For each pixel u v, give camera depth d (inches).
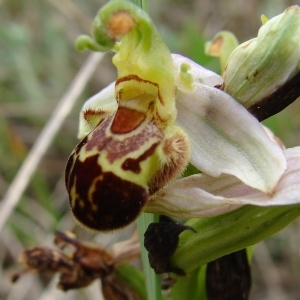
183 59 1.8
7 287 3.6
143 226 2.0
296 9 1.8
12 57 4.1
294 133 3.9
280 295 3.6
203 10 5.0
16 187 3.1
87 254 2.4
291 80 1.8
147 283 2.1
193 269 1.9
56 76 4.3
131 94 1.8
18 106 4.1
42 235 3.6
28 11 4.6
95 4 5.0
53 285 3.3
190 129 1.8
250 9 4.8
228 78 1.8
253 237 1.8
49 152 4.1
